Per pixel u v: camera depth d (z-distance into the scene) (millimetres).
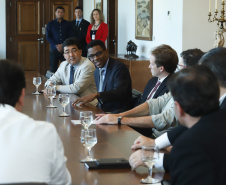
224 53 2412
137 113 3414
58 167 1729
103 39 9438
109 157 2334
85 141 2270
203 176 1509
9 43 12219
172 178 1585
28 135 1687
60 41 10125
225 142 1562
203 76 1676
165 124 3178
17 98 1800
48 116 3490
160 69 3617
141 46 8711
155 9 7789
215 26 6637
